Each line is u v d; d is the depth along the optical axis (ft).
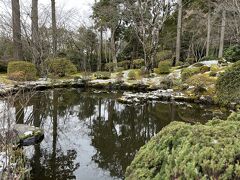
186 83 32.32
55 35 52.60
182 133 6.25
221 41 56.75
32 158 13.67
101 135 17.97
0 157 10.45
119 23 69.82
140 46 75.15
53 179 11.53
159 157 6.12
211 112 24.13
